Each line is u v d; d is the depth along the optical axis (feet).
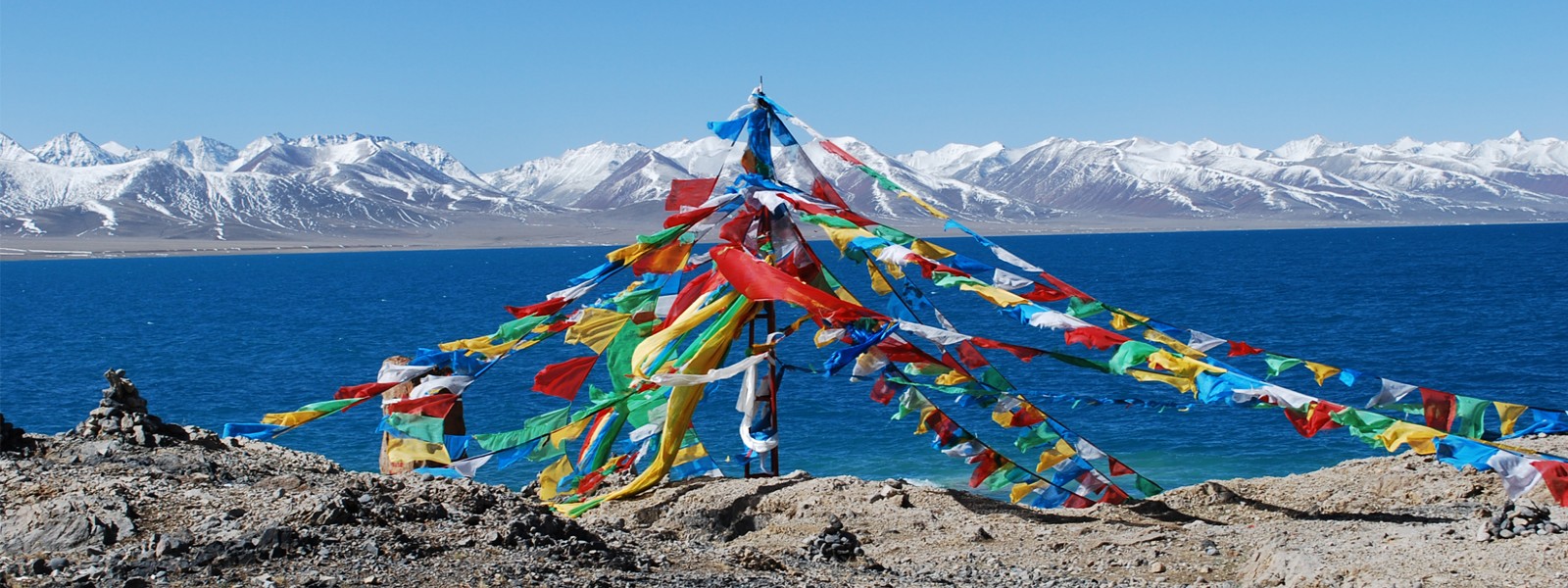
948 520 68.85
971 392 75.56
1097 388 167.02
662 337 73.51
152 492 52.16
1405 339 237.45
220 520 48.88
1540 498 66.49
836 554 57.93
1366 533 59.31
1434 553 52.85
